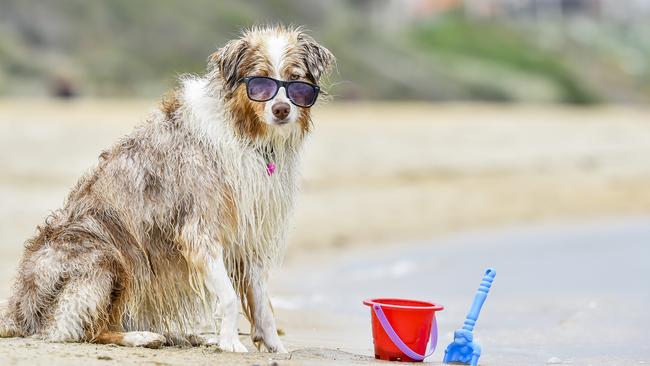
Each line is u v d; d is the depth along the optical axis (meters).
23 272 8.27
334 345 8.97
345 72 79.25
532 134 39.53
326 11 87.81
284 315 11.02
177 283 8.27
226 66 8.07
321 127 37.38
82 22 73.50
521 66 103.06
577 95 98.75
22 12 71.25
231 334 7.95
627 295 12.33
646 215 22.73
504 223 21.73
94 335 8.00
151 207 8.13
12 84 60.62
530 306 11.70
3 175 24.45
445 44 104.69
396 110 50.66
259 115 8.00
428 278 14.62
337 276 14.83
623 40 136.75
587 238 19.05
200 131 8.14
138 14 76.19
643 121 46.34
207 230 7.97
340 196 25.11
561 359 8.25
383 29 100.88
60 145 29.11
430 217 22.31
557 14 140.00
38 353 7.09
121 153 8.35
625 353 8.59
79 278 8.00
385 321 7.61
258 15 81.81
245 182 8.09
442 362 7.75
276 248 8.42
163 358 7.19
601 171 31.62
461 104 73.31
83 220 8.23
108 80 68.50
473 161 32.81
